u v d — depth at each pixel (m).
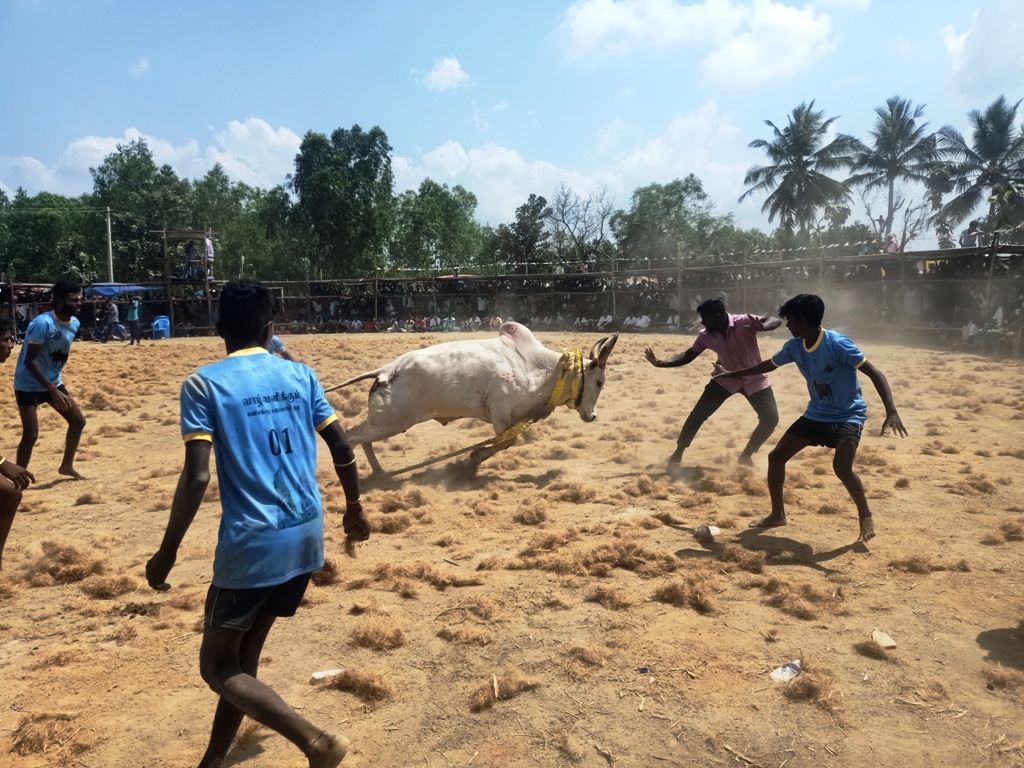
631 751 3.28
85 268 57.84
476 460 7.97
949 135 44.44
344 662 4.13
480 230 61.66
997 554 5.49
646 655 4.08
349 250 47.38
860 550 5.59
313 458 3.17
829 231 47.50
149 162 59.56
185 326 36.97
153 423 12.05
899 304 25.72
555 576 5.26
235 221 61.97
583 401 8.39
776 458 6.06
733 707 3.59
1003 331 19.55
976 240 25.06
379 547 5.96
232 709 3.07
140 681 3.97
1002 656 4.01
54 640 4.51
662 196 51.03
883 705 3.59
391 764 3.25
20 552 5.95
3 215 62.50
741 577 5.13
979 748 3.24
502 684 3.78
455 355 8.01
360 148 47.62
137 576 5.42
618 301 35.75
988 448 8.83
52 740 3.44
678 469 8.25
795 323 5.79
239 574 2.87
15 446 10.22
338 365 19.83
